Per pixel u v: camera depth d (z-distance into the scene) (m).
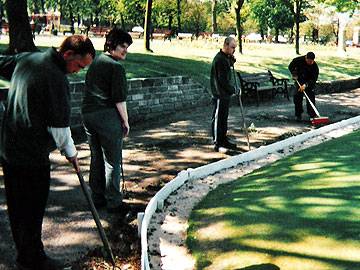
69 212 4.77
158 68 12.52
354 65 22.56
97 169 4.86
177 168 6.58
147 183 5.86
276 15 46.50
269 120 10.41
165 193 5.12
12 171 3.27
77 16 46.50
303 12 49.44
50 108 3.16
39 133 3.19
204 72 13.65
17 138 3.20
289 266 3.28
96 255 3.92
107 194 4.78
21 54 3.33
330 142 7.81
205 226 4.20
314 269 3.20
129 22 46.50
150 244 3.92
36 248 3.47
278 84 14.17
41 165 3.29
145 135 8.58
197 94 11.71
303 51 28.06
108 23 53.91
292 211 4.27
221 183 5.75
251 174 6.05
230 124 9.83
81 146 7.50
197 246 3.83
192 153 7.41
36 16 41.72
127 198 5.29
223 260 3.52
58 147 3.28
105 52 4.69
